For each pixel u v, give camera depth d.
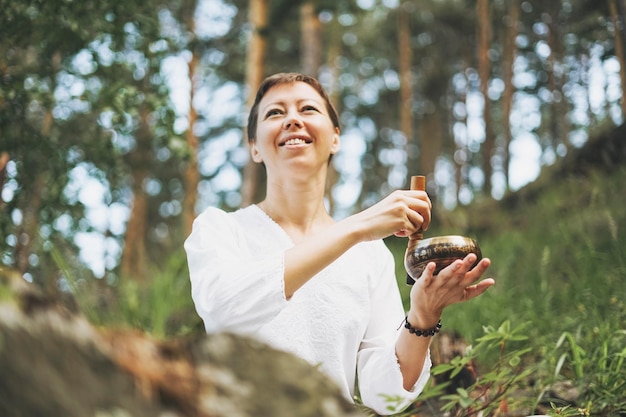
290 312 2.20
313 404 1.12
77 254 4.59
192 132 8.98
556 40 7.76
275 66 16.84
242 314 1.90
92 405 0.97
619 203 6.26
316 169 2.36
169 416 1.02
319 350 2.19
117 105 4.02
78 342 0.99
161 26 4.33
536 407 2.79
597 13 6.73
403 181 15.59
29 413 0.92
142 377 1.03
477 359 3.40
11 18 3.79
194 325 3.96
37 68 4.04
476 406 2.36
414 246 2.03
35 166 3.99
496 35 9.95
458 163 16.06
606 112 8.05
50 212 4.25
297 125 2.33
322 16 13.61
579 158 8.10
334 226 1.95
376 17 15.92
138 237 10.54
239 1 11.48
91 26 3.98
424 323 2.10
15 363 0.93
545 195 7.99
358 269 2.31
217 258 2.08
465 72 14.19
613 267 4.48
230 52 14.38
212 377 1.09
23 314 0.97
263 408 1.09
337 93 17.11
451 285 1.96
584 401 2.71
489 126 10.74
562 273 5.19
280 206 2.38
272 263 1.92
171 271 4.90
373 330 2.36
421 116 17.61
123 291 4.77
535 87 9.09
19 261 4.19
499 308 4.30
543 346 3.54
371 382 2.23
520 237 6.69
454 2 13.35
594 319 3.63
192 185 9.20
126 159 6.55
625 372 2.74
